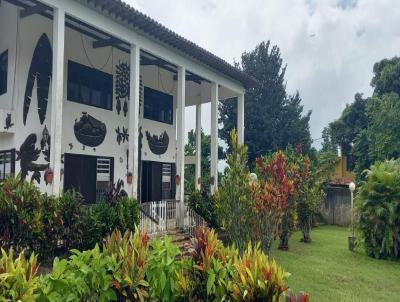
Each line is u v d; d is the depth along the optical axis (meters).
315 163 22.38
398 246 12.11
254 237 8.71
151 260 3.90
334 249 13.66
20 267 3.22
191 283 3.94
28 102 10.52
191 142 27.92
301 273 9.99
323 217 22.61
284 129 31.31
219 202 9.23
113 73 13.52
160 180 16.11
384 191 12.65
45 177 8.98
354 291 8.62
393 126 23.53
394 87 25.16
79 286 3.53
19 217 7.16
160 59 12.54
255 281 3.66
